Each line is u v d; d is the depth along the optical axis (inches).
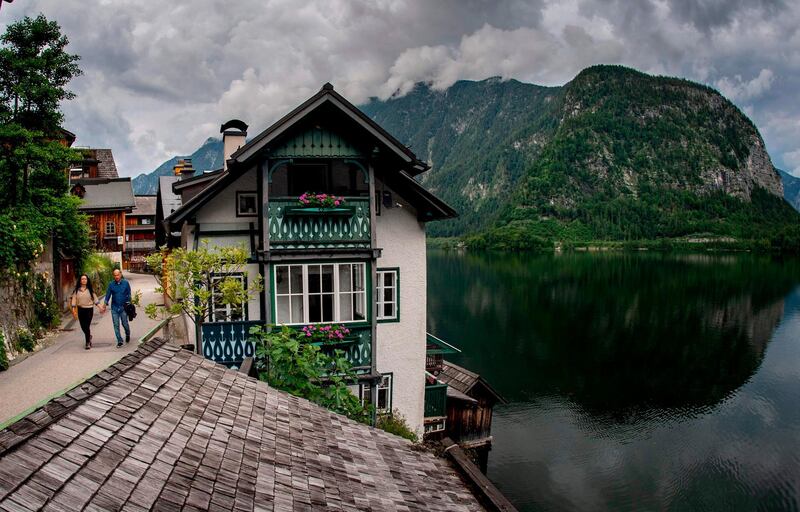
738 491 1021.2
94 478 182.1
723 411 1423.5
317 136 624.7
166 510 186.1
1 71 828.0
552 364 1802.4
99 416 220.1
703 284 3627.0
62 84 877.8
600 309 2687.0
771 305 2812.5
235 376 353.4
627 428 1305.4
